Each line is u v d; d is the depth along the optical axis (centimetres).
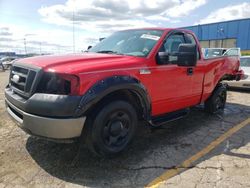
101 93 299
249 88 913
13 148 373
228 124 517
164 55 383
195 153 371
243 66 958
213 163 340
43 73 296
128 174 309
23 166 322
